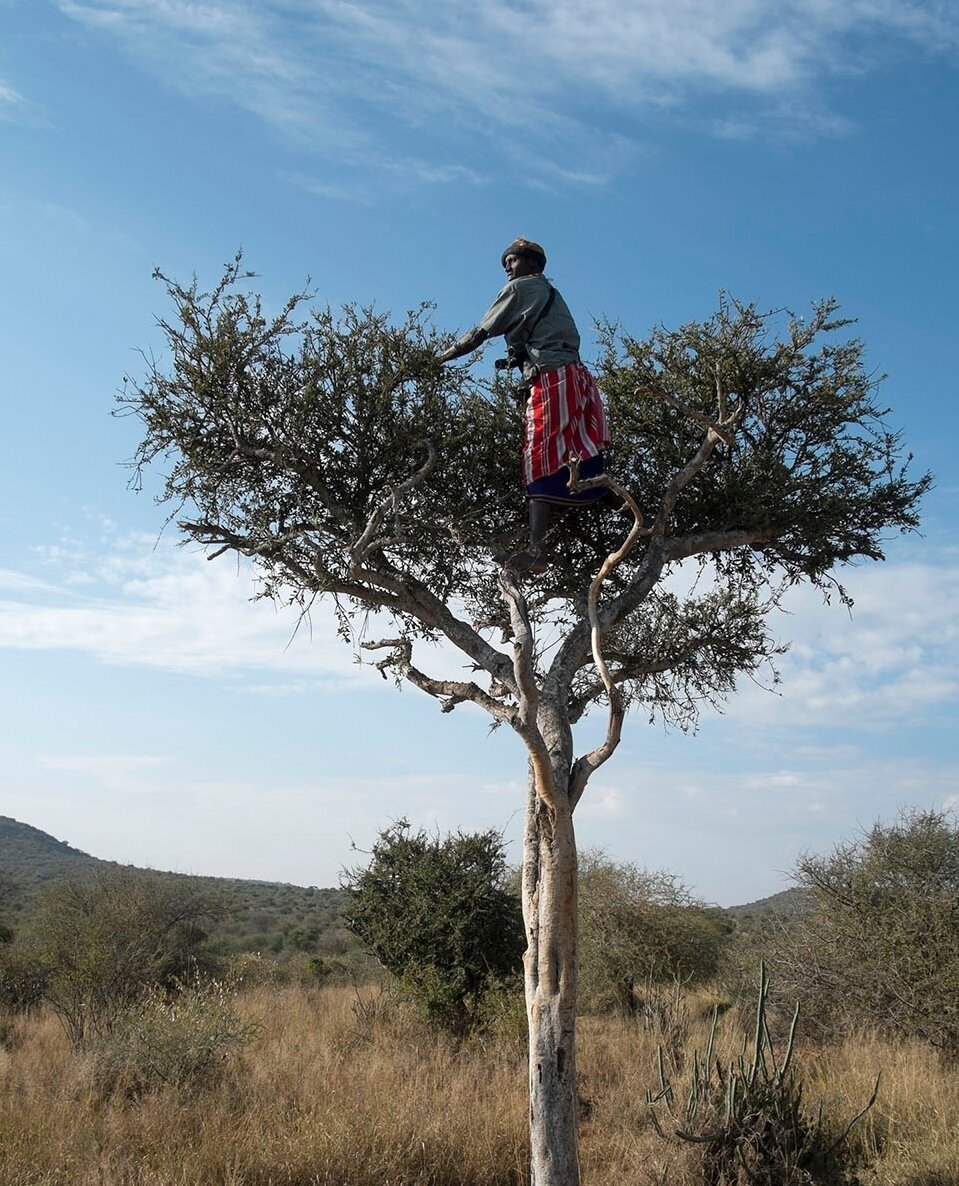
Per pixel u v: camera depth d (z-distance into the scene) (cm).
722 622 930
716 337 820
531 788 744
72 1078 1180
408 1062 1320
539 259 784
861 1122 1019
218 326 779
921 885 1600
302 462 790
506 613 929
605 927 2125
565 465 742
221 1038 1260
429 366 783
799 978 1608
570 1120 661
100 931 1767
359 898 1800
